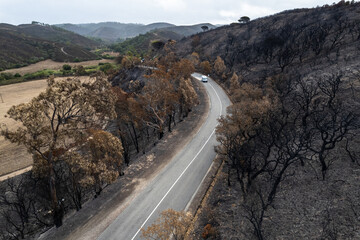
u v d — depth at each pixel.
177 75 53.94
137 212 23.81
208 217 22.08
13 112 19.97
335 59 46.09
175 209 23.98
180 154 34.25
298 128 30.55
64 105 22.72
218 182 27.39
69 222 23.08
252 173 26.73
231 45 95.75
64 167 32.94
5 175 36.84
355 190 19.64
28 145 21.78
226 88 64.62
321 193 20.89
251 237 18.77
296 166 25.50
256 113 29.33
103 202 25.39
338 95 32.81
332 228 17.23
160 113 39.78
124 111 36.88
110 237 21.02
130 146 46.69
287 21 95.69
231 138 26.19
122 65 91.81
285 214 20.12
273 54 69.81
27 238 25.77
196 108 51.91
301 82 38.19
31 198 30.56
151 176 29.52
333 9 87.56
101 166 25.34
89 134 26.09
